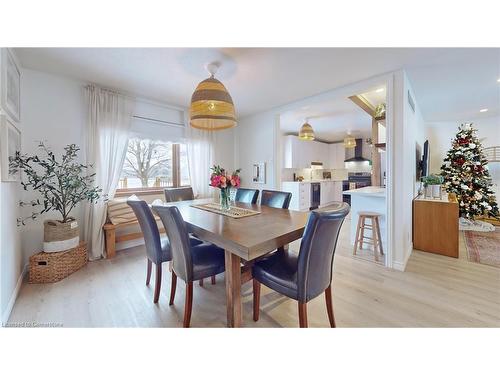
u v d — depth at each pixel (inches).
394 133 101.0
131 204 78.4
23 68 97.4
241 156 183.6
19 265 86.7
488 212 177.0
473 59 90.0
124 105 123.8
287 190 243.6
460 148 175.5
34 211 99.7
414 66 95.9
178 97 134.3
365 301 74.9
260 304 74.6
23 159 93.0
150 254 79.9
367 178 283.4
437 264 104.9
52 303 73.9
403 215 100.1
